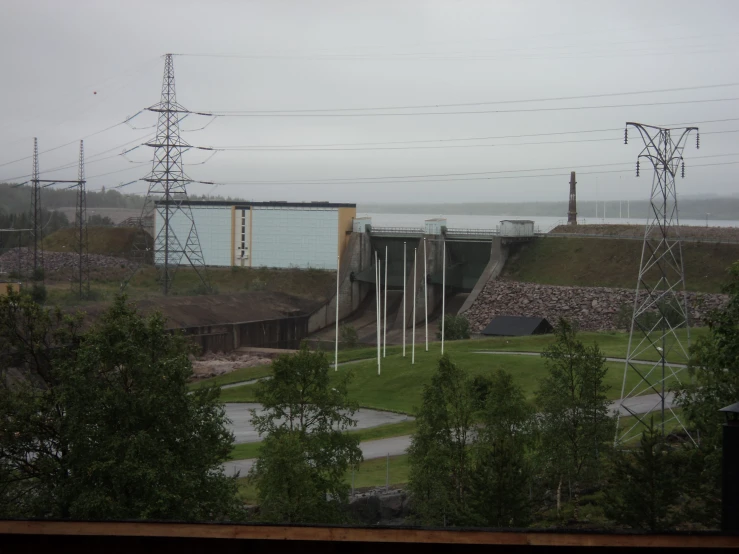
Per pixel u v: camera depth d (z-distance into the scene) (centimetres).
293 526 968
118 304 3338
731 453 1577
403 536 964
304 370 3625
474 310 12294
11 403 3153
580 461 3766
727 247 11919
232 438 3469
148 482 2838
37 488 3180
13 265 15288
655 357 7788
